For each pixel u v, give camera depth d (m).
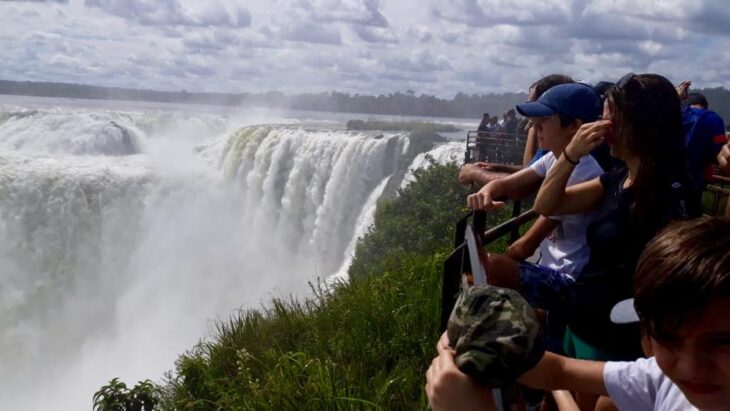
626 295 2.64
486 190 3.19
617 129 2.63
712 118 4.51
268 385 5.00
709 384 1.29
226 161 33.50
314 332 6.31
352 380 4.84
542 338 1.26
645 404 1.85
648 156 2.56
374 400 4.50
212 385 5.66
